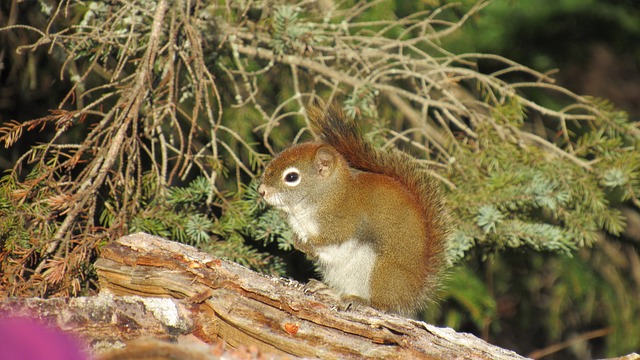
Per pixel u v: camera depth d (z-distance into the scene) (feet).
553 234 33.35
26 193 28.32
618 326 43.37
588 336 45.57
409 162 26.99
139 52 35.68
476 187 34.81
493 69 47.85
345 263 25.57
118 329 19.31
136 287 22.07
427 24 38.42
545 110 37.27
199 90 30.27
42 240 27.89
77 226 29.91
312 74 37.29
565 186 34.78
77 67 37.93
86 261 27.86
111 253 22.70
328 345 19.81
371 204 25.30
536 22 49.06
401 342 19.89
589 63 52.42
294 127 39.91
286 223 32.65
